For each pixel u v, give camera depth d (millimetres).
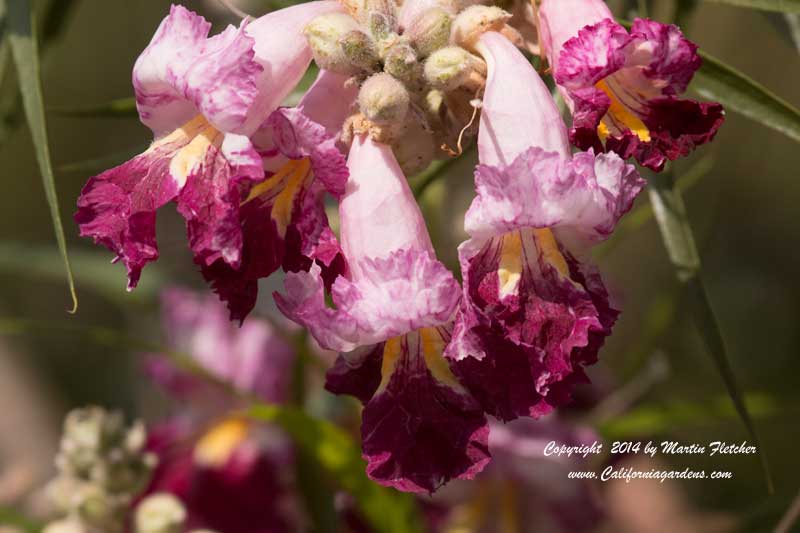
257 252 333
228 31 327
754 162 661
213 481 438
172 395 459
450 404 333
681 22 412
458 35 337
